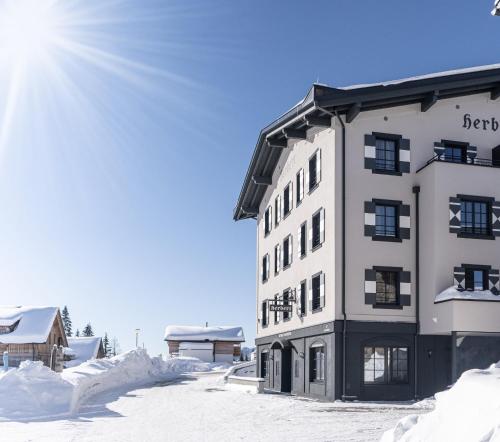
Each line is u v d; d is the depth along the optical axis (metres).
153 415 19.97
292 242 31.75
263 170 37.25
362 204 25.38
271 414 19.83
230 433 15.42
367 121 25.89
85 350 69.44
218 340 75.75
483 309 23.16
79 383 24.00
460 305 23.03
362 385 24.16
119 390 32.69
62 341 53.88
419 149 26.30
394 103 26.08
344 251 24.91
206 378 45.31
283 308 31.16
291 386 30.84
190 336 76.12
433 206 24.67
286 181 33.56
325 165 26.58
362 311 24.70
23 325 48.41
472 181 25.16
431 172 25.00
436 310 24.02
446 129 26.70
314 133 28.44
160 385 37.56
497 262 24.94
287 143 32.91
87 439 14.30
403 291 25.19
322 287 26.22
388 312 24.94
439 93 26.22
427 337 25.02
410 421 9.92
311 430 15.62
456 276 24.38
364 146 25.70
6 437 14.46
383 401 23.98
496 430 7.30
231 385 33.97
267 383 35.94
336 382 24.09
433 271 24.36
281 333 32.88
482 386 8.57
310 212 28.61
